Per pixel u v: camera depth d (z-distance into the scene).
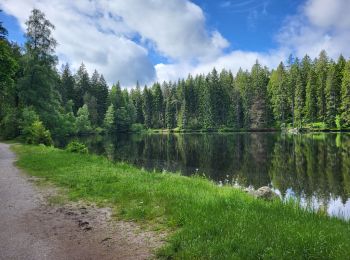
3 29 29.00
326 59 88.62
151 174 14.43
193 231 6.39
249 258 5.14
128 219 7.79
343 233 6.26
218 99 97.19
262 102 89.56
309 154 30.02
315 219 7.55
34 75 39.28
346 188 16.44
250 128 90.38
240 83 103.38
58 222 7.66
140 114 119.19
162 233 6.75
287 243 5.55
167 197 9.26
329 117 71.69
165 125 114.31
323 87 74.44
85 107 80.38
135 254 5.75
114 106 99.56
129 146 44.88
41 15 40.19
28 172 14.91
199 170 23.73
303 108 76.94
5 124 39.53
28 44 39.59
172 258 5.49
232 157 30.62
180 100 111.88
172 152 36.38
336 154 29.02
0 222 7.68
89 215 8.21
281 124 83.44
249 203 8.80
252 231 6.20
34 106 39.09
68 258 5.63
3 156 21.45
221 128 94.44
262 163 26.17
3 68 28.19
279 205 8.85
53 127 42.72
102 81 99.81
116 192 10.37
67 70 88.81
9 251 5.94
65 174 13.71
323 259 5.03
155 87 124.81
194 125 101.25
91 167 15.45
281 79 88.31
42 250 5.98
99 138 65.75
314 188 16.73
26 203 9.44
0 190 11.20
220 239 5.92
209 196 9.44
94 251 5.93
